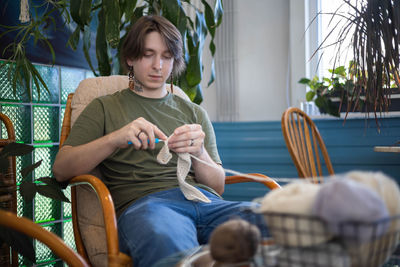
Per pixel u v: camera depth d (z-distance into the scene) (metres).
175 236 0.95
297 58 2.71
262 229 0.68
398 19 1.62
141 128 1.13
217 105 2.92
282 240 0.56
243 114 2.87
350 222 0.50
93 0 1.94
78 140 1.27
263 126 2.75
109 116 1.34
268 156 2.74
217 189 1.39
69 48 2.18
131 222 1.04
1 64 1.86
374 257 0.54
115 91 1.52
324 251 0.54
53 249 0.90
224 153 2.86
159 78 1.39
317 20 2.70
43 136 2.05
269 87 2.80
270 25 2.80
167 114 1.42
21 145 1.42
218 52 2.91
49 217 2.06
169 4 1.78
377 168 2.44
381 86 1.68
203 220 1.18
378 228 0.51
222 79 2.90
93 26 2.22
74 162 1.20
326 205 0.51
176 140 1.15
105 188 1.05
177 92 1.64
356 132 2.48
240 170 2.82
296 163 1.76
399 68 1.73
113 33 1.70
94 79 1.52
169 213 1.06
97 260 1.26
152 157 1.32
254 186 2.75
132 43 1.37
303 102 2.71
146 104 1.40
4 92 1.87
